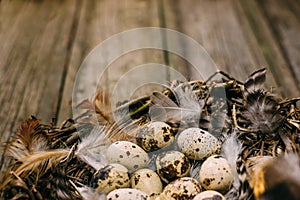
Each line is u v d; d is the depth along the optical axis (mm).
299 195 596
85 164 661
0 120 805
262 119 669
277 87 863
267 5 1044
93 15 1024
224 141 675
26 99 842
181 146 674
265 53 933
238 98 703
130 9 1040
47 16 1017
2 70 895
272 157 628
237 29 985
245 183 615
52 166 637
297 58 921
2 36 964
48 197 621
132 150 665
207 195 624
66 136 683
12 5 1040
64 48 945
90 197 626
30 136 660
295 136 650
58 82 877
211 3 1051
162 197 639
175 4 1053
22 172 630
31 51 935
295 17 1012
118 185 646
